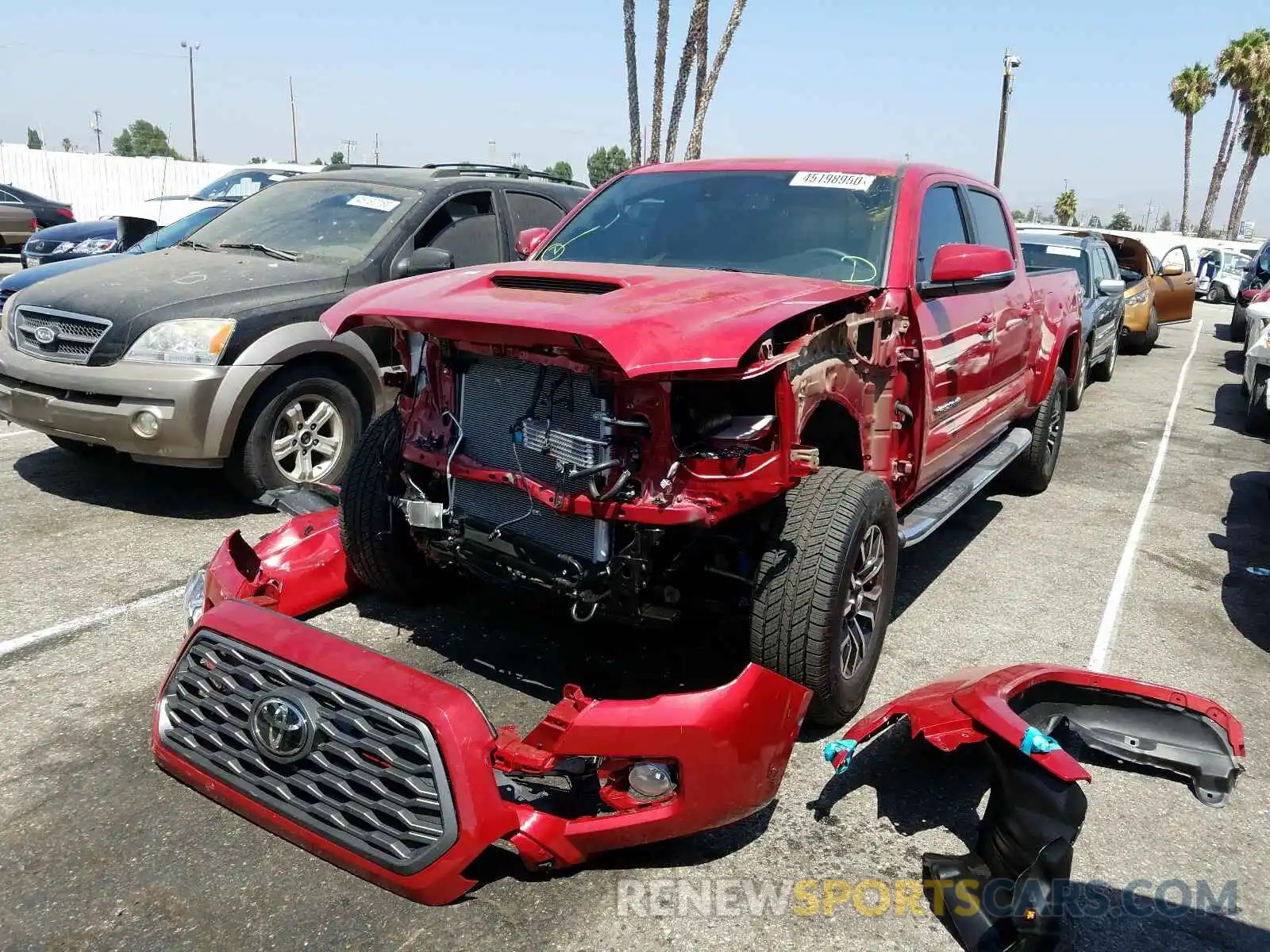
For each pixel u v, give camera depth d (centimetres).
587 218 463
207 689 287
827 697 326
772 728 276
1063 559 575
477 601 435
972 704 269
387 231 627
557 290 330
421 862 246
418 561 398
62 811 290
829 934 257
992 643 449
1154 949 259
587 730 253
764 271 398
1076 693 328
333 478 587
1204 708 320
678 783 260
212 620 291
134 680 369
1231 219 5809
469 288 334
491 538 323
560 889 269
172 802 298
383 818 255
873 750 349
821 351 322
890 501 347
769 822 305
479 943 246
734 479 287
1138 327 1474
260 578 346
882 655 429
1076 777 240
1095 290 1125
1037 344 612
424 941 246
